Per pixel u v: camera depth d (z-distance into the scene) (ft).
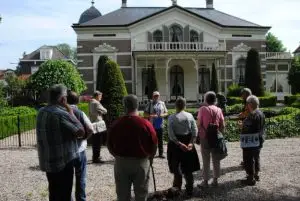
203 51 105.70
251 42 116.98
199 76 114.42
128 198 16.67
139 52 104.17
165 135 44.88
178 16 112.68
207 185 23.82
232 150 38.24
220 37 115.14
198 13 122.01
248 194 22.50
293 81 121.70
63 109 16.51
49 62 96.68
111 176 28.14
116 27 110.52
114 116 42.34
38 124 16.11
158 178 27.12
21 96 113.39
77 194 19.58
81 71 110.83
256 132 23.89
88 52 110.83
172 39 113.39
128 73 111.34
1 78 190.90
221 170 28.84
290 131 47.29
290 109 54.90
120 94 43.04
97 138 32.63
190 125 21.90
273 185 24.39
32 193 24.16
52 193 16.33
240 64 116.57
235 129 45.60
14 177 28.84
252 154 23.99
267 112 54.44
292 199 21.56
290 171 28.14
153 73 95.35
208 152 23.72
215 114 23.45
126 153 16.34
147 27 111.86
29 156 38.27
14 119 57.47
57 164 15.84
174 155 22.00
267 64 133.69
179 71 115.03
